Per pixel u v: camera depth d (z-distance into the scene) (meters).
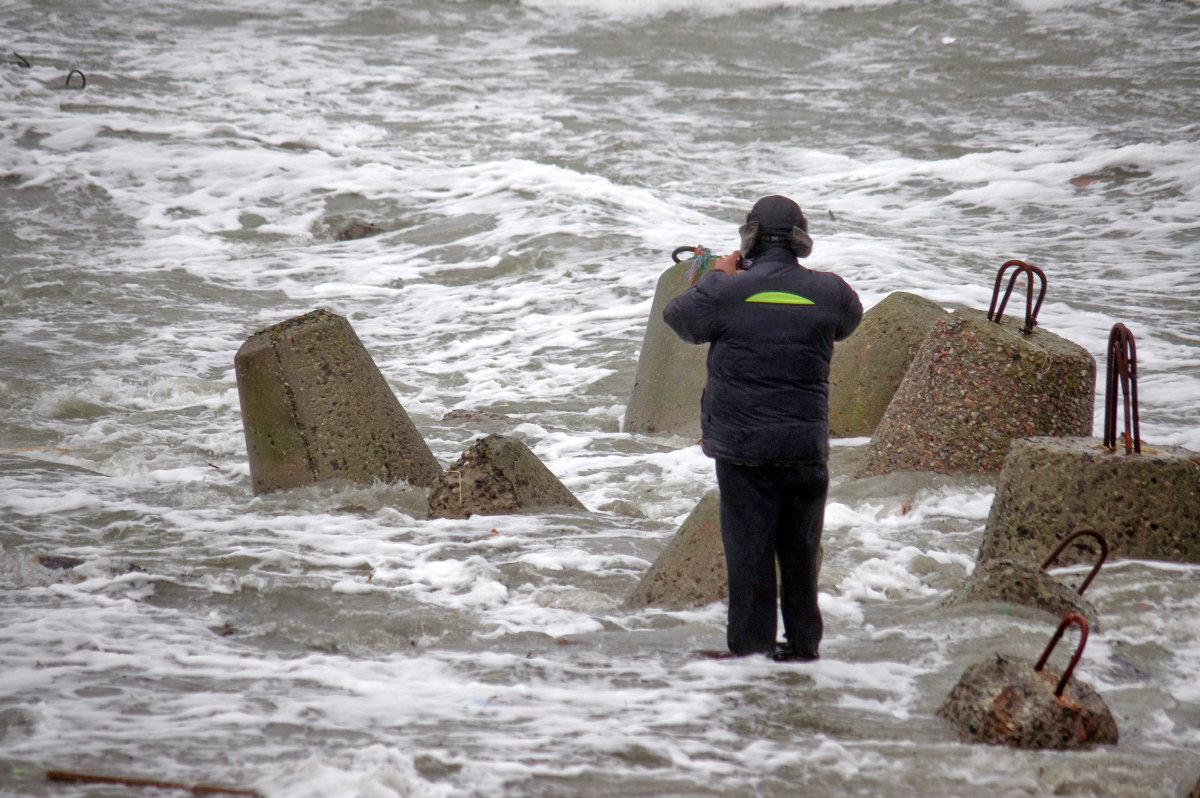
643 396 44.50
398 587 24.39
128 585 24.03
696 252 21.23
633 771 14.51
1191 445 38.84
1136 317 56.75
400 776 13.52
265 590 23.94
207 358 54.38
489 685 17.97
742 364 18.77
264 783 13.27
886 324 39.78
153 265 71.31
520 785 13.88
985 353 32.31
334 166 91.69
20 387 47.94
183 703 16.62
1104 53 134.75
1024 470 25.23
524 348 56.44
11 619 21.11
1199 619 21.23
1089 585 22.92
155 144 96.00
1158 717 17.36
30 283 66.06
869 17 156.88
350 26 152.88
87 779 13.26
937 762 15.13
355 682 18.02
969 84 126.06
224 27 148.50
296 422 33.47
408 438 34.69
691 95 124.56
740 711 17.06
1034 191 87.56
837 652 20.30
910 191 90.12
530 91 125.75
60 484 34.12
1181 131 104.12
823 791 14.20
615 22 159.50
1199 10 148.62
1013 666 16.75
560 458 39.72
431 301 65.06
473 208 81.00
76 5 152.00
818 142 106.50
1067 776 14.73
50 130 97.06
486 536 28.25
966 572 25.78
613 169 96.44
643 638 21.11
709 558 23.75
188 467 37.34
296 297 65.88
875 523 29.83
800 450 18.84
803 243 19.28
